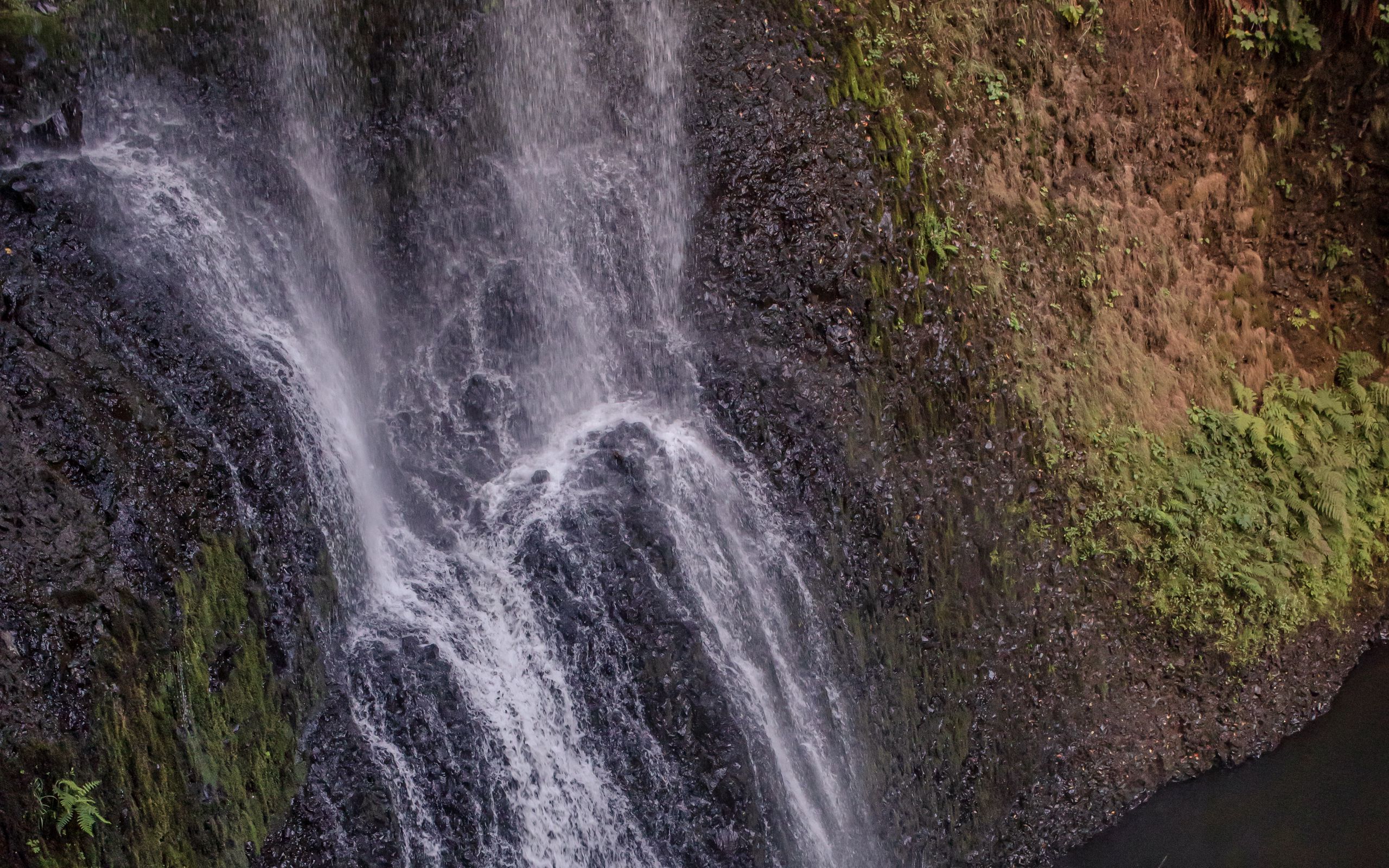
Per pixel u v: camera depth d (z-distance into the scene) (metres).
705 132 7.39
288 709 5.56
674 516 6.70
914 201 7.59
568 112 7.23
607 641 6.29
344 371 6.57
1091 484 8.06
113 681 4.81
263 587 5.56
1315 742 7.89
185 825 4.98
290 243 6.42
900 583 7.14
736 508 6.89
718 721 6.28
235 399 5.80
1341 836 7.23
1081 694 7.58
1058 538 7.84
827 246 7.31
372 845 5.64
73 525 4.92
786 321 7.25
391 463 6.63
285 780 5.48
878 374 7.32
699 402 7.15
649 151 7.41
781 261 7.30
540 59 7.06
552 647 6.27
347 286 6.67
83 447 5.11
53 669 4.63
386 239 6.79
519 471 6.92
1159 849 7.23
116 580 4.95
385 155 6.75
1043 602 7.64
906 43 7.88
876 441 7.24
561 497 6.68
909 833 6.90
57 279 5.47
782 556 6.88
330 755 5.66
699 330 7.30
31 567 4.72
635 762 6.20
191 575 5.23
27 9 5.71
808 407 7.12
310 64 6.47
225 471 5.58
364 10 6.56
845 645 6.92
